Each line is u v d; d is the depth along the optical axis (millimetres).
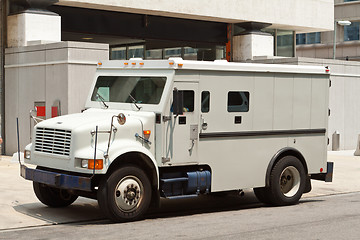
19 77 21375
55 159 10773
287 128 12789
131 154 10586
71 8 24344
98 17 25188
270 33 31516
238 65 11930
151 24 26953
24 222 10688
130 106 11617
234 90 11898
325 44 58031
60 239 9289
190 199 13891
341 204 13195
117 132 10641
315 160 13336
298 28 31719
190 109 11289
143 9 25062
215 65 11570
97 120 10805
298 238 9352
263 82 12359
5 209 11805
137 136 10812
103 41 25938
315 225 10484
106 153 10234
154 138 11031
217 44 29719
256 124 12258
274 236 9492
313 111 13227
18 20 21516
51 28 21812
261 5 29078
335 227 10289
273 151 12562
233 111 11891
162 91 11094
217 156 11695
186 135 11234
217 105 11648
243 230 9984
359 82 28875
